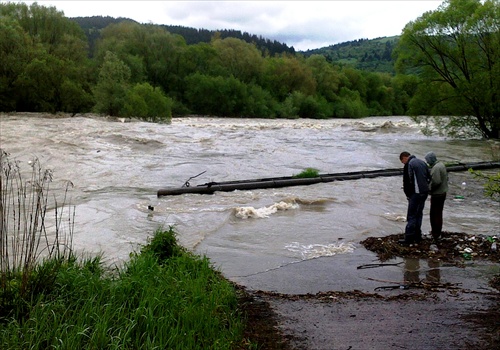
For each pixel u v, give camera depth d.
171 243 7.78
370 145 31.44
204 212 12.73
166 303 5.42
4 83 50.19
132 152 25.06
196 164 22.00
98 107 49.72
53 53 59.81
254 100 76.12
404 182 9.82
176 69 77.00
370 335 5.39
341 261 8.89
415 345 5.08
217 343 4.86
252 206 13.62
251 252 9.47
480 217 12.64
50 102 52.19
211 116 74.50
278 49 161.75
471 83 32.72
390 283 7.63
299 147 29.58
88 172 19.00
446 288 7.32
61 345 4.32
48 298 5.22
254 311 6.20
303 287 7.46
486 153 27.75
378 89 100.19
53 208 12.73
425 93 35.72
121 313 5.04
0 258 5.68
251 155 25.41
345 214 12.88
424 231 10.83
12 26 52.88
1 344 4.28
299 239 10.45
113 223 11.49
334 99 89.50
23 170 18.52
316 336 5.38
